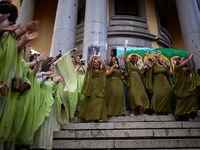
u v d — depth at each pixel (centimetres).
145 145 351
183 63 473
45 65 443
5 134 238
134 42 1221
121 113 471
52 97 373
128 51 931
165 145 350
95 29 798
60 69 452
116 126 404
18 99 280
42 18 1554
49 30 1554
